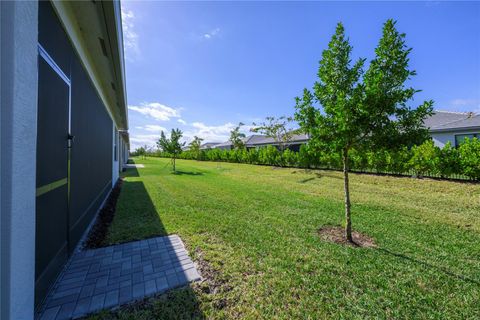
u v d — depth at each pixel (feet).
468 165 23.95
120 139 46.01
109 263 8.38
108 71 15.46
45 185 6.39
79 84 10.74
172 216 14.47
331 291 6.81
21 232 4.02
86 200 12.11
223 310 5.92
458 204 17.58
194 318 5.61
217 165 67.10
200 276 7.50
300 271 7.90
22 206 4.04
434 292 6.82
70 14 8.85
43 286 6.15
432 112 9.34
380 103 9.32
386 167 31.45
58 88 7.64
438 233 11.75
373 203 18.29
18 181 3.90
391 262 8.61
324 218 14.26
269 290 6.79
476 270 8.08
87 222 12.24
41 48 6.17
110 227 12.30
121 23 11.56
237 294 6.57
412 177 28.55
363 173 34.45
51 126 6.95
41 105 6.13
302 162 47.14
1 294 3.61
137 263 8.38
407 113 9.55
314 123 11.46
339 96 9.75
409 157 29.09
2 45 3.62
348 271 7.94
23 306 4.11
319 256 9.05
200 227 12.37
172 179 34.32
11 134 3.69
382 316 5.80
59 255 7.63
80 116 10.91
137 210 15.90
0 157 3.60
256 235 11.28
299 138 66.64
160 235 11.18
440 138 38.17
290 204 18.04
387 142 9.92
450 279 7.50
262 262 8.51
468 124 35.19
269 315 5.79
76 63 10.19
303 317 5.73
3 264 3.63
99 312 5.76
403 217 14.55
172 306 6.02
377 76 8.92
